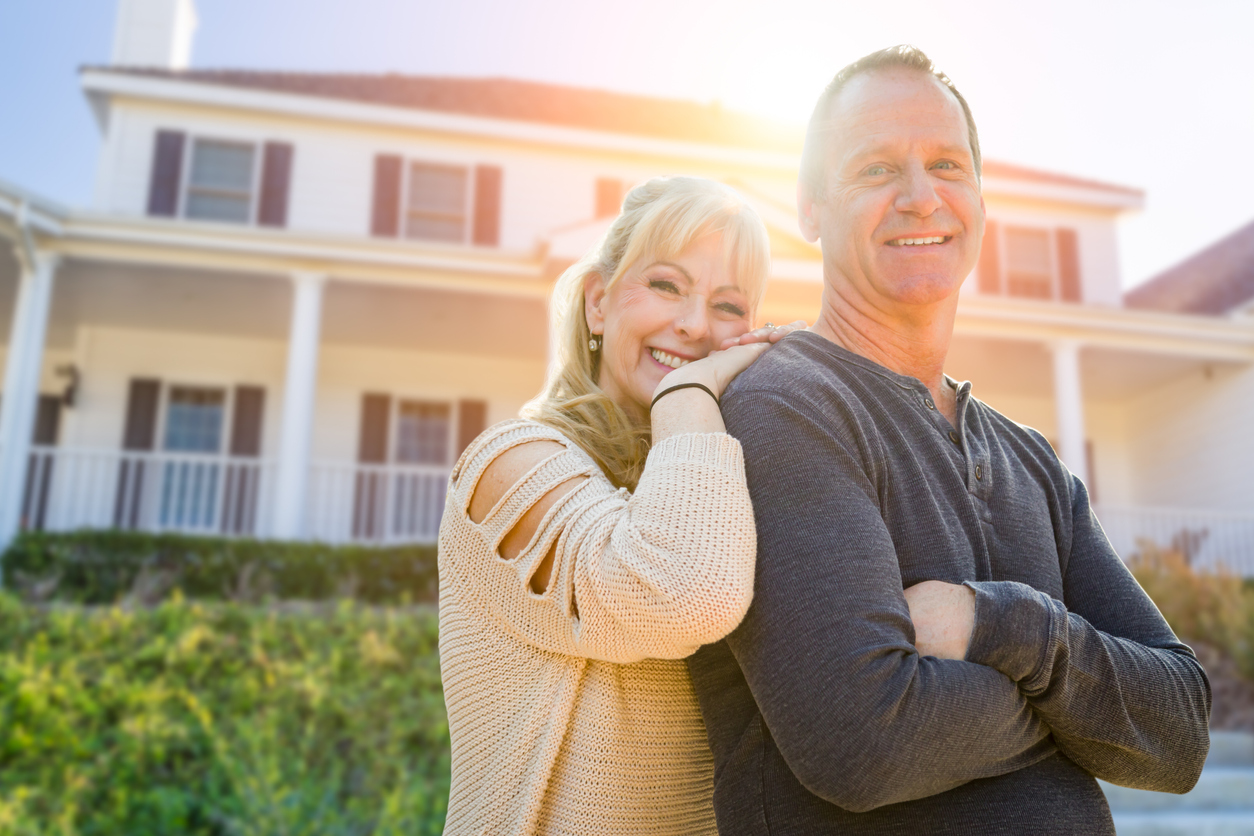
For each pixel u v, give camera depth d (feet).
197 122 42.45
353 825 14.40
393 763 15.76
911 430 4.33
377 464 41.63
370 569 31.65
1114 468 50.34
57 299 37.55
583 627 3.80
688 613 3.48
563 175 45.68
